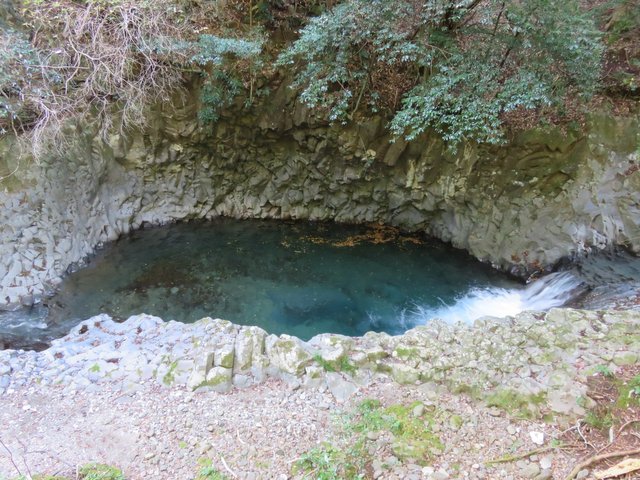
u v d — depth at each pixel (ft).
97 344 15.69
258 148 31.86
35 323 20.58
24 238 22.68
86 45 22.50
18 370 14.16
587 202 24.17
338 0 27.45
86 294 23.34
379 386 12.96
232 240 30.96
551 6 19.77
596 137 24.27
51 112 21.79
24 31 22.45
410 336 14.65
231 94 28.58
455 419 11.62
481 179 27.22
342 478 10.12
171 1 24.49
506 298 24.45
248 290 24.98
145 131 28.45
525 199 25.95
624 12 25.81
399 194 31.30
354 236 32.22
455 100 22.04
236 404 12.53
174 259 27.99
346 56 24.34
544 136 24.50
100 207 28.14
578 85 22.11
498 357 13.35
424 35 22.75
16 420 12.17
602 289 20.95
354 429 11.50
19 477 10.18
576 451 10.41
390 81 27.63
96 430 11.80
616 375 12.22
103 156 27.66
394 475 10.17
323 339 14.56
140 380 13.51
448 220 30.53
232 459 10.78
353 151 30.07
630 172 24.08
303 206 33.73
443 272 27.58
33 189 23.08
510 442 10.89
